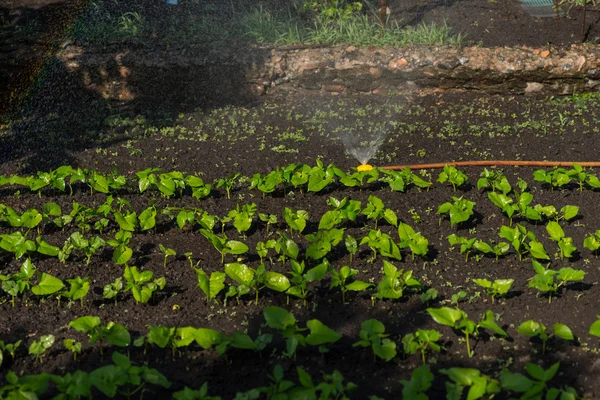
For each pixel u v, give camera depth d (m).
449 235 4.80
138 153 6.71
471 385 3.19
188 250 4.87
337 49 8.10
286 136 6.97
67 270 4.64
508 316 4.02
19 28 8.77
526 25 8.73
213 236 4.59
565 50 7.95
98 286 4.46
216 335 3.60
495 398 3.39
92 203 5.62
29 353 3.76
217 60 8.01
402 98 7.94
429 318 4.02
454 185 5.58
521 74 7.85
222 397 3.46
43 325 4.07
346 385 3.51
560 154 6.43
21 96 8.09
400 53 7.98
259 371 3.62
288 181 5.54
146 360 3.72
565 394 3.09
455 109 7.62
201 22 8.68
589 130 6.95
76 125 7.54
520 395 3.40
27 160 6.69
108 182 5.61
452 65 7.87
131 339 3.91
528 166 6.12
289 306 4.18
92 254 4.81
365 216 5.24
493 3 9.38
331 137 6.95
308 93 8.11
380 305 4.16
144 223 5.03
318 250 4.48
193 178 5.59
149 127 7.40
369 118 7.43
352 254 4.70
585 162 6.11
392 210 5.34
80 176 5.68
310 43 8.27
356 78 8.00
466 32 8.64
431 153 6.50
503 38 8.46
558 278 4.05
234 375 3.60
